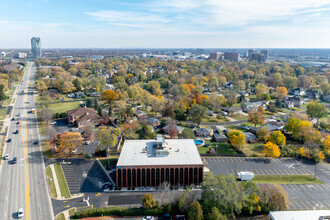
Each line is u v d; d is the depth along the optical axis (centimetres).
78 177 11056
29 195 9712
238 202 8481
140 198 9656
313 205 9275
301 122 16075
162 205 8881
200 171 10388
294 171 11881
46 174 11225
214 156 13412
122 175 10244
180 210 8612
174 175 10294
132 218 8638
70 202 9375
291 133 17388
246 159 13125
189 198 8694
